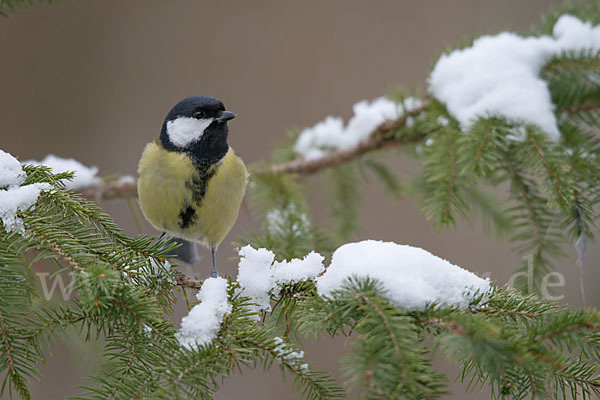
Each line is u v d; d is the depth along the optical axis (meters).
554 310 4.36
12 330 4.17
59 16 13.94
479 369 4.24
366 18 14.42
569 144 6.91
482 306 4.48
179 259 7.62
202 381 3.94
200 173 6.67
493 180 7.04
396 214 12.75
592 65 7.11
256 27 14.49
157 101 14.00
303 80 14.22
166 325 4.37
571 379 4.11
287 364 4.20
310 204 11.88
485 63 7.20
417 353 3.77
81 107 13.80
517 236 6.78
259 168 8.52
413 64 14.05
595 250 11.53
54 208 4.64
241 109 14.04
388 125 8.29
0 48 13.62
